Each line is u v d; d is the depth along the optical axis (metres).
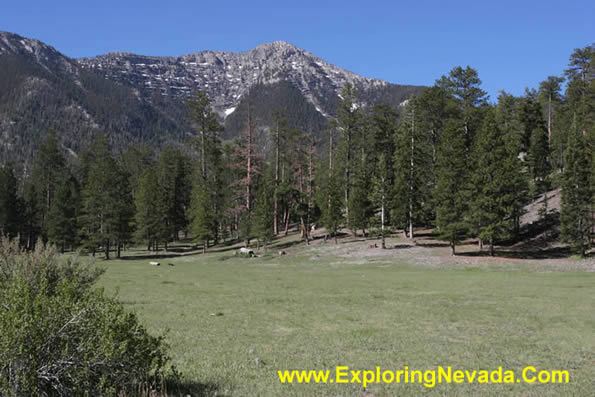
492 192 48.53
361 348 12.34
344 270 42.16
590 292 24.77
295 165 86.50
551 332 14.54
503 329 15.05
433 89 63.03
